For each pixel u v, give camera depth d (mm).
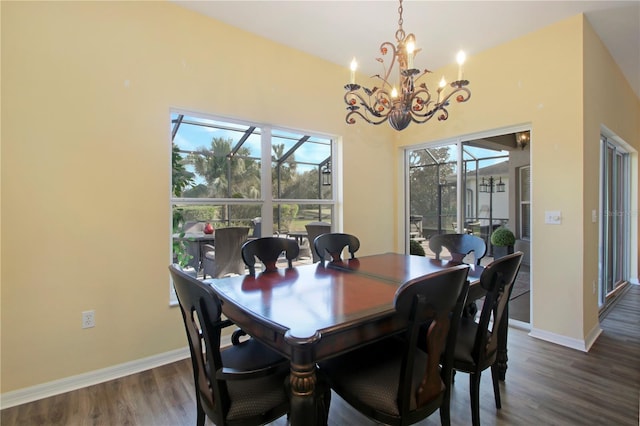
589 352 2643
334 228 3848
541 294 2949
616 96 3650
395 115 2049
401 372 1258
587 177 2789
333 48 3334
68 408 1963
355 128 3908
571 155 2758
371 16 2760
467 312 2266
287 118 3287
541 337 2928
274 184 3299
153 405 1991
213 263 2908
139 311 2453
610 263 4156
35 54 2064
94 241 2275
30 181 2055
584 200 2723
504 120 3201
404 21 2822
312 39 3158
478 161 3596
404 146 4262
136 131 2434
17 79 2010
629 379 2229
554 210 2865
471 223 3680
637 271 4844
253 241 2234
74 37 2195
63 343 2168
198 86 2725
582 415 1852
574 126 2738
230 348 1704
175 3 2604
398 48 2045
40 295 2096
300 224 3521
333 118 3689
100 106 2289
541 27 2922
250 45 3029
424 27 2922
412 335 1213
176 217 2705
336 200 3846
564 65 2797
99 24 2287
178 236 2713
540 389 2115
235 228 3037
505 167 3371
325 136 3730
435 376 1352
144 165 2469
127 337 2402
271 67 3168
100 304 2299
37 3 2074
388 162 4293
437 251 2756
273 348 1309
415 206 4297
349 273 2164
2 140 1971
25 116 2035
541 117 2941
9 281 2004
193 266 2787
